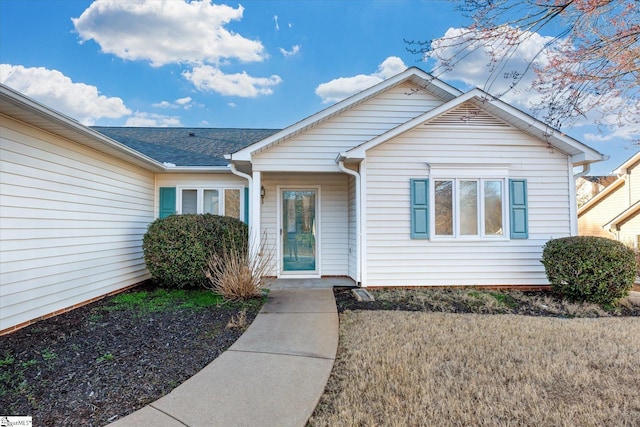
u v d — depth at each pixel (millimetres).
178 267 6844
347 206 8805
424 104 7965
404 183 7195
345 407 2730
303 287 7367
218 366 3484
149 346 3980
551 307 5988
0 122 4289
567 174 7336
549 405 2771
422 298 6328
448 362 3566
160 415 2600
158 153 9422
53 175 5211
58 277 5289
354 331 4559
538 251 7262
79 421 2506
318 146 7672
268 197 8727
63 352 3754
